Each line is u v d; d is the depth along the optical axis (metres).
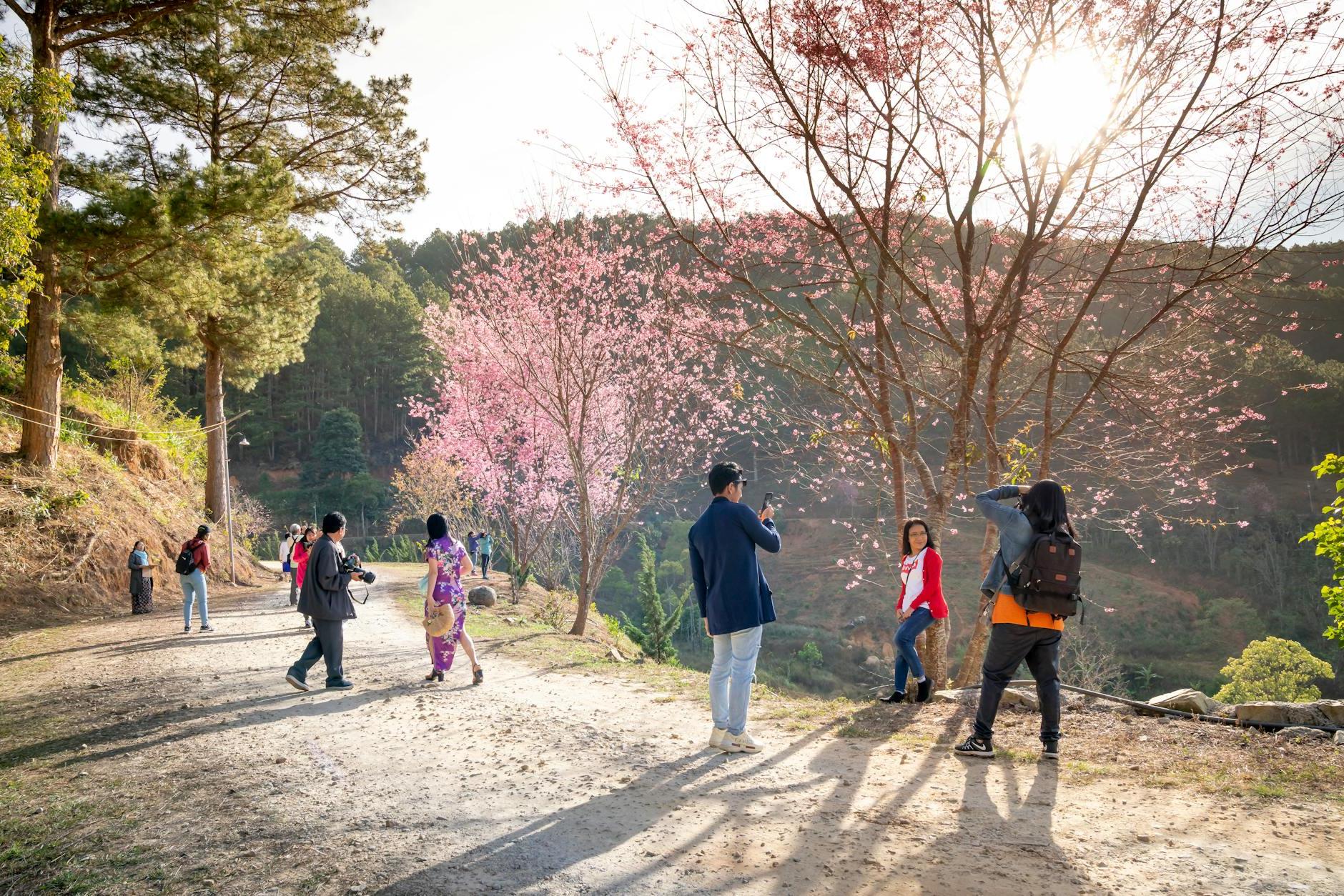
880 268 7.02
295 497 93.56
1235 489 73.81
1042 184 6.84
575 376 15.02
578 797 4.32
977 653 7.56
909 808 3.88
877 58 6.41
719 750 5.27
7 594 15.31
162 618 15.55
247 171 18.66
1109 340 7.83
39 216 16.53
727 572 5.25
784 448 10.02
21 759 5.57
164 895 3.21
